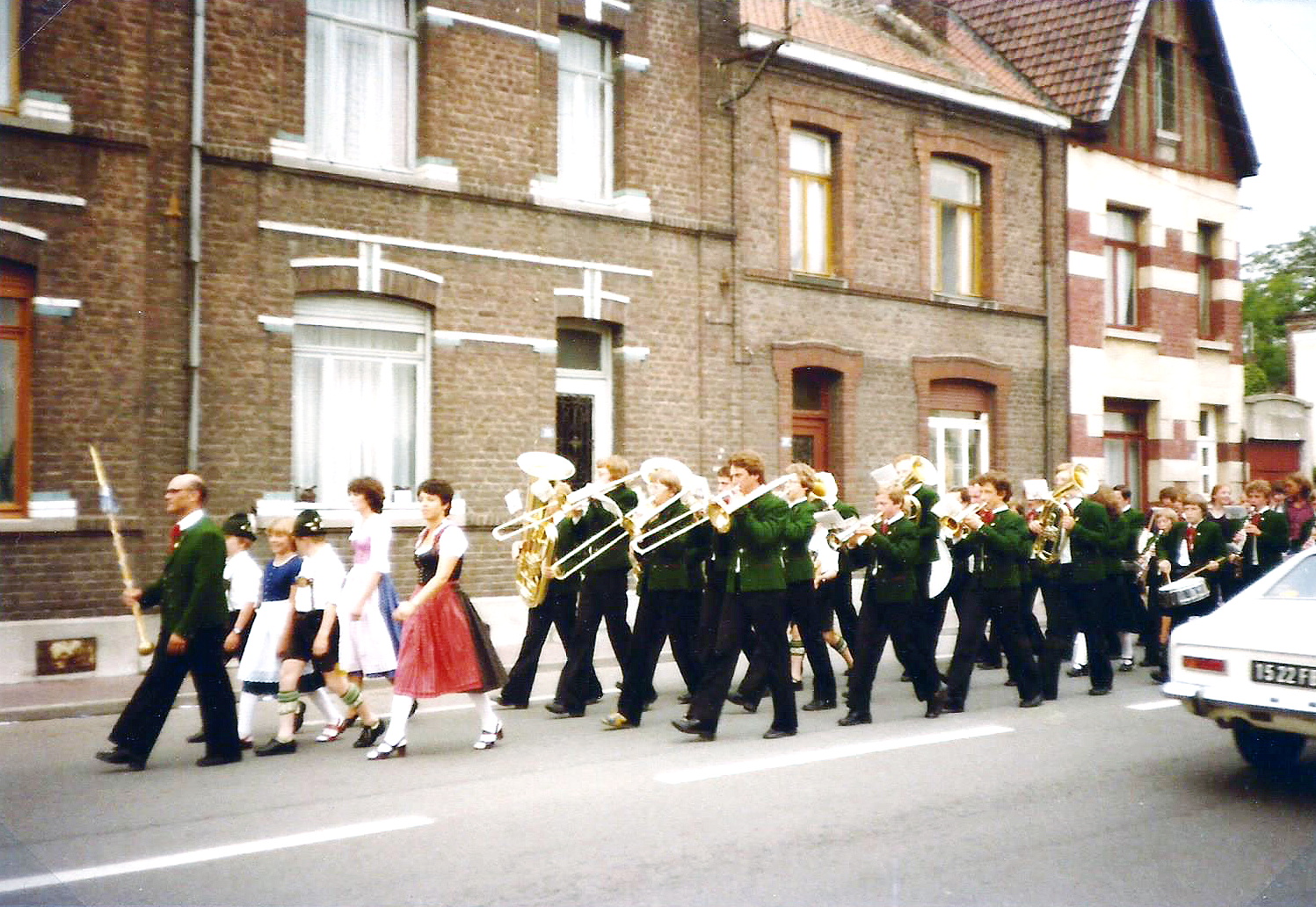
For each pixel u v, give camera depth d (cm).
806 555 934
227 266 1250
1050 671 1059
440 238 1396
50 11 1145
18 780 746
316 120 1342
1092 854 589
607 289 1538
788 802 684
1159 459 2269
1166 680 1181
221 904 512
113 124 1177
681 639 1017
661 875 549
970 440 1998
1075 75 2181
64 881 543
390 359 1395
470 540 1416
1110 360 2184
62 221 1150
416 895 523
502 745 857
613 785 725
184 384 1220
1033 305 2066
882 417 1834
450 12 1406
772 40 1694
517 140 1461
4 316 1138
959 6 2433
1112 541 1099
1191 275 2345
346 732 922
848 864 568
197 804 682
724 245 1655
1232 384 2428
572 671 991
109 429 1169
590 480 1562
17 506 1135
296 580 841
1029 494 1157
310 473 1341
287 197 1291
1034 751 832
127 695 1039
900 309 1867
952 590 1123
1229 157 2425
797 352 1725
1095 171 2167
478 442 1426
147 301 1195
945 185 1978
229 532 898
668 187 1600
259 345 1270
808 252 1791
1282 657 694
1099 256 2167
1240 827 641
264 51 1277
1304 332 3334
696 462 1619
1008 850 594
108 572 1163
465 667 822
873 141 1844
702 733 867
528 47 1473
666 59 1602
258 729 926
